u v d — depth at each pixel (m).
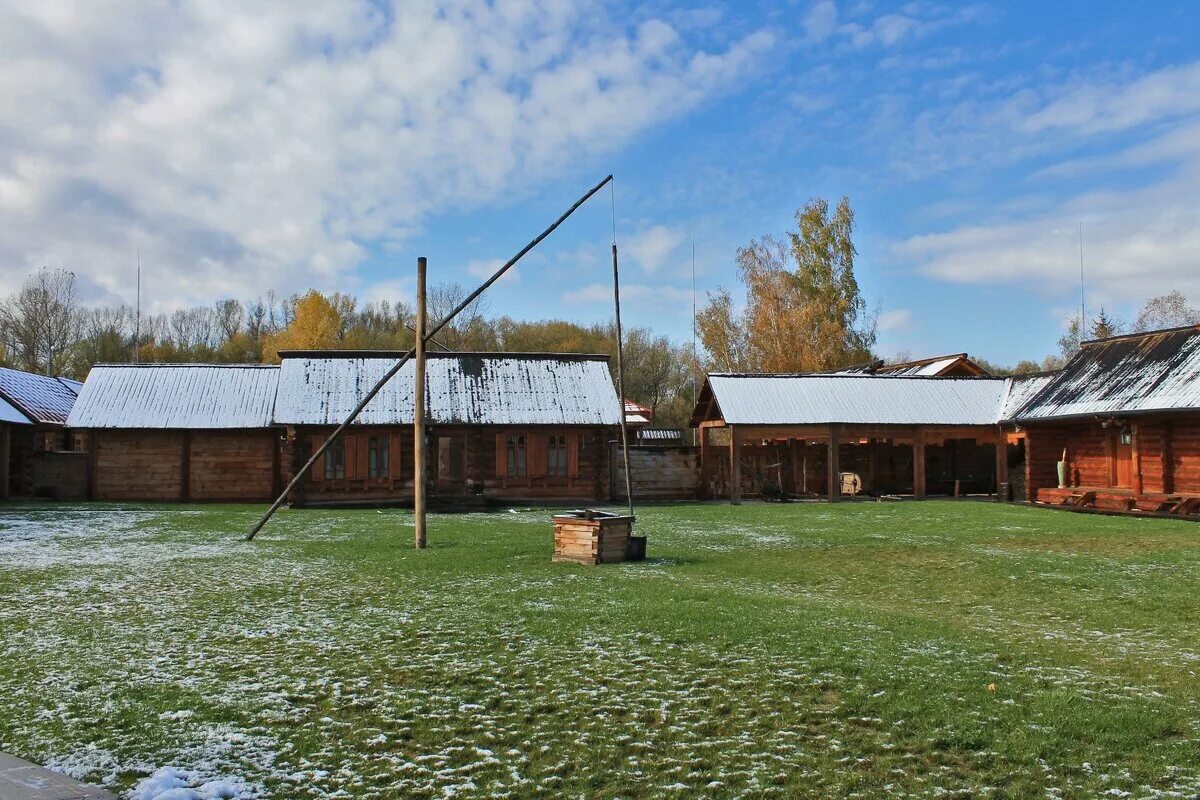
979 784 5.57
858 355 57.34
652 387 82.12
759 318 57.34
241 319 93.94
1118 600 11.97
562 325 85.88
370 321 88.00
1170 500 25.39
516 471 32.38
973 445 38.31
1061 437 32.22
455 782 5.61
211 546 17.48
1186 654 8.82
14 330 67.00
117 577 13.43
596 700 7.16
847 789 5.50
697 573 14.16
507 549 16.72
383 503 30.83
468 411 31.69
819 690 7.39
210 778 5.64
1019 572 14.44
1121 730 6.44
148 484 32.19
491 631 9.51
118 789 5.50
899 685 7.48
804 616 10.30
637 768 5.82
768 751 6.11
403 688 7.50
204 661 8.40
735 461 32.06
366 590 12.23
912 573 14.38
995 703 7.04
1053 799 5.36
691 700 7.13
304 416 30.39
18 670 8.09
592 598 11.44
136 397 32.91
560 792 5.46
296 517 25.05
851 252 58.06
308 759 5.98
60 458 32.38
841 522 23.88
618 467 34.34
